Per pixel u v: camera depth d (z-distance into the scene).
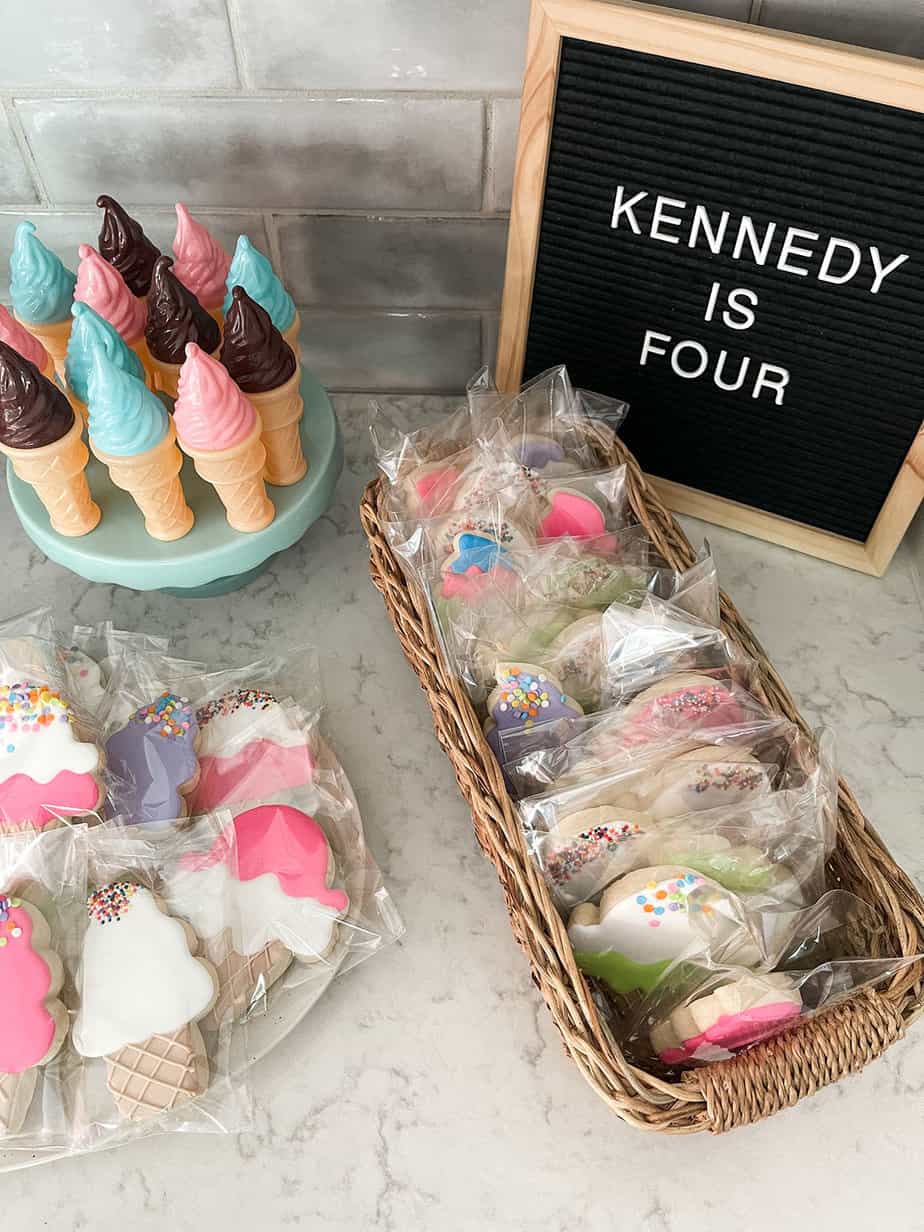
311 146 0.94
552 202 0.88
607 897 0.69
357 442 1.11
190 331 0.85
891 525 0.95
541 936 0.64
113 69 0.88
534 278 0.94
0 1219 0.69
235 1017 0.73
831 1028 0.63
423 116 0.91
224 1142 0.72
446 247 1.01
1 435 0.77
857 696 0.93
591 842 0.71
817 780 0.72
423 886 0.83
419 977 0.79
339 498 1.07
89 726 0.82
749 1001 0.63
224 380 0.77
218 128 0.93
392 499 0.90
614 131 0.82
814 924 0.71
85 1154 0.71
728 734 0.77
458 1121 0.73
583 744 0.77
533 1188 0.70
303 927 0.75
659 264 0.88
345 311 1.08
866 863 0.71
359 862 0.81
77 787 0.78
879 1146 0.72
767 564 1.01
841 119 0.75
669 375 0.95
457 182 0.96
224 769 0.82
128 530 0.88
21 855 0.75
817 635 0.96
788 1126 0.73
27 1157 0.69
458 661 0.82
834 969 0.67
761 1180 0.71
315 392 0.97
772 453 0.96
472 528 0.85
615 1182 0.71
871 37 0.81
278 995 0.75
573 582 0.85
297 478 0.91
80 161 0.96
